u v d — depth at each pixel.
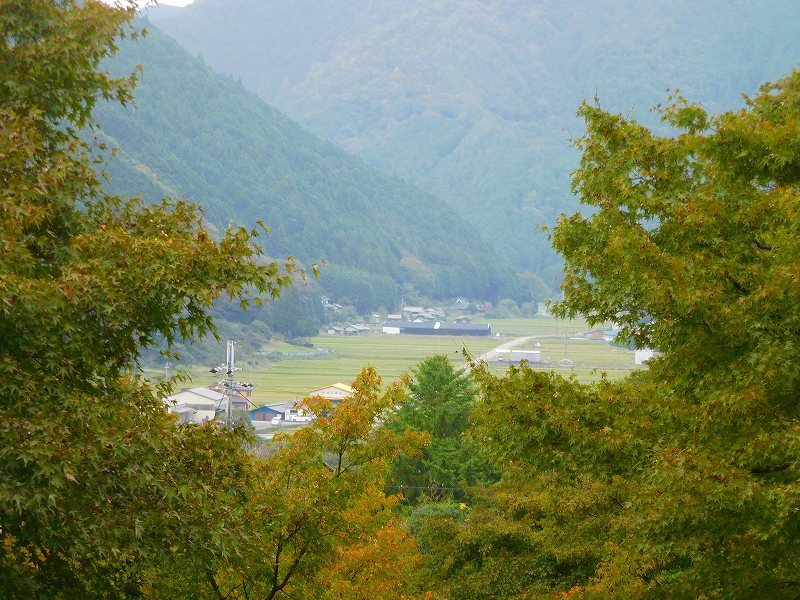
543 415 13.62
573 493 20.67
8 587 11.12
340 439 17.00
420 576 27.89
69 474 10.34
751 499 11.00
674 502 11.44
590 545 23.39
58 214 12.95
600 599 17.02
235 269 12.57
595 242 15.63
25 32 12.67
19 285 10.52
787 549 11.95
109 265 11.71
